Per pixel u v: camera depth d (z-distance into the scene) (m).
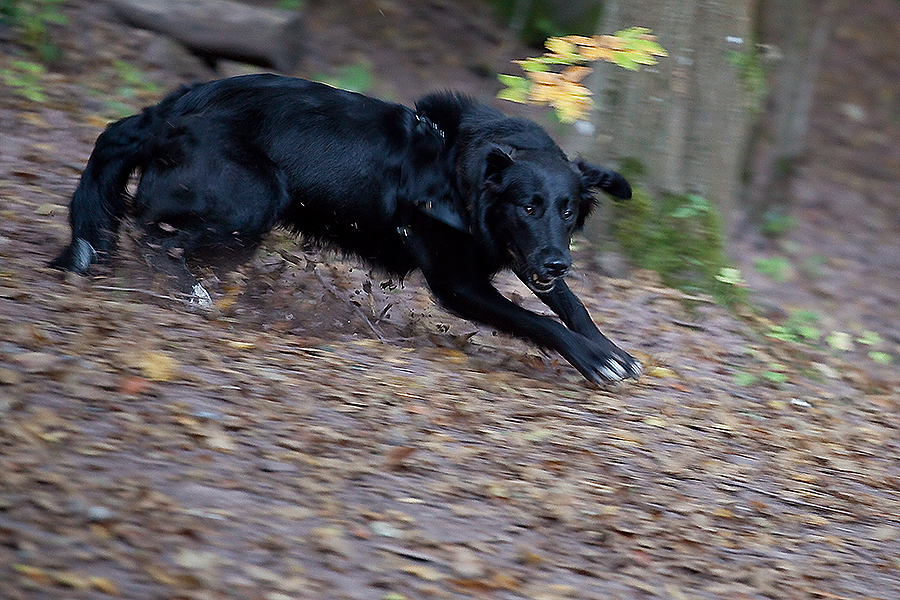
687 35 11.66
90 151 11.22
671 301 10.73
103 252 7.93
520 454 6.23
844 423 8.79
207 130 7.77
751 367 9.73
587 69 8.25
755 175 17.05
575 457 6.37
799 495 6.58
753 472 6.84
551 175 7.48
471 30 18.66
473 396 7.16
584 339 7.98
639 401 7.93
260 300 8.45
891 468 7.69
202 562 4.30
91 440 5.19
